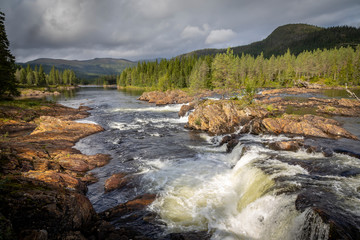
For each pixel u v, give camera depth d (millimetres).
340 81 105062
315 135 23500
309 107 45219
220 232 9844
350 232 6977
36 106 45781
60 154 18781
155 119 41562
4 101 46688
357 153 16422
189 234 9438
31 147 17781
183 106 45000
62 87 178500
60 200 8195
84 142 24906
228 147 22062
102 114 47344
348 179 11625
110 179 14797
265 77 133125
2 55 47250
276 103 50812
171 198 12680
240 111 33188
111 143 24734
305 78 118500
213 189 13969
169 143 24953
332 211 8109
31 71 153000
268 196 10875
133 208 11422
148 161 18969
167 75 119250
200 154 21000
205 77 93938
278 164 14609
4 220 6035
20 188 7938
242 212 11422
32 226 6930
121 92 122688
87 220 9281
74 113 45906
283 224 9164
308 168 13531
